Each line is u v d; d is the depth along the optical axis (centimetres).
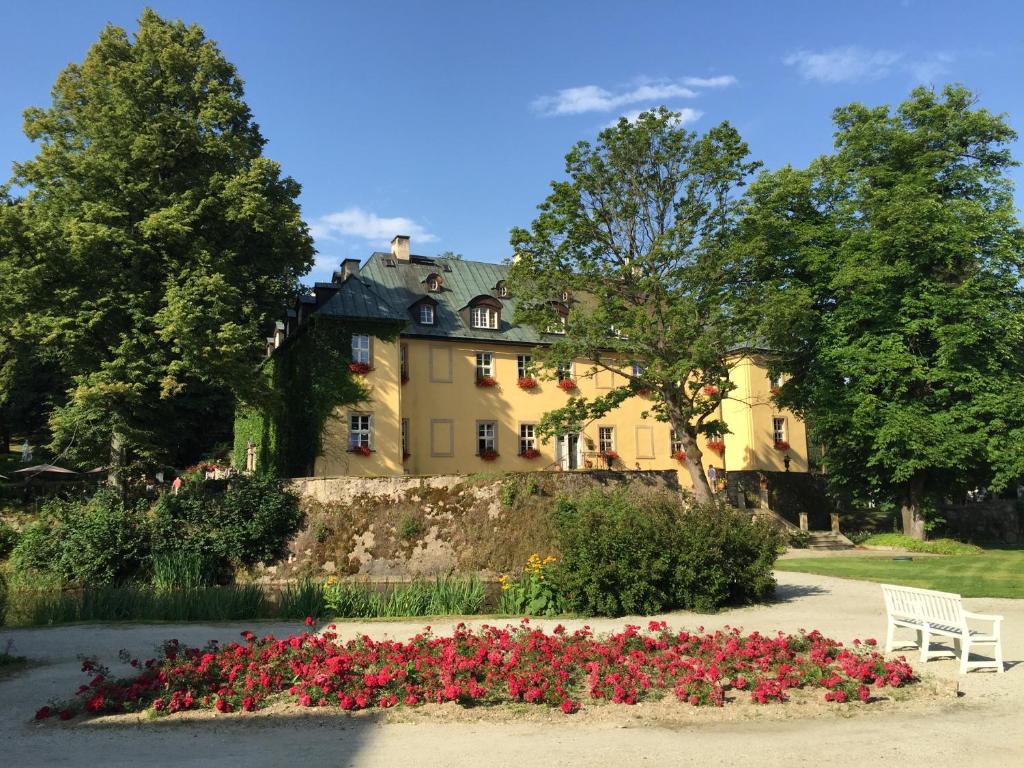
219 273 2847
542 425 3108
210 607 1791
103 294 2836
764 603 1720
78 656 1180
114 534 2639
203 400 3512
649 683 930
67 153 3016
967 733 781
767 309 2783
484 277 4581
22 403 4853
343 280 4122
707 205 2970
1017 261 2962
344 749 738
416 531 2791
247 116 3447
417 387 3984
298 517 2866
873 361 3055
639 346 2930
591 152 3036
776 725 814
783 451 4788
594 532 1683
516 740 764
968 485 3316
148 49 3127
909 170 3209
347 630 1484
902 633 1341
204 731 802
